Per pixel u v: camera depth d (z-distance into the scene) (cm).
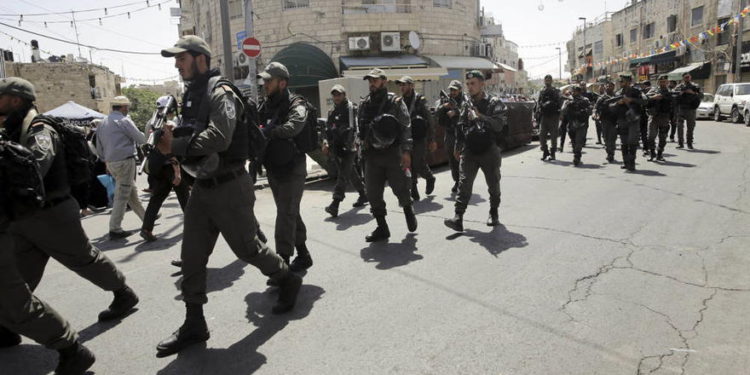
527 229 563
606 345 302
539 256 468
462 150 562
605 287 390
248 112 338
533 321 337
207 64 314
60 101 3838
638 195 715
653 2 3794
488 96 552
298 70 2264
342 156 655
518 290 390
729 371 272
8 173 254
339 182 673
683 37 3391
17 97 299
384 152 519
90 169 349
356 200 800
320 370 287
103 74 4331
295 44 2334
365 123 518
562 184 829
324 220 662
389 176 527
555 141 1130
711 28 3094
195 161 307
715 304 354
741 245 478
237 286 427
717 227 539
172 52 299
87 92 3888
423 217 648
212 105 293
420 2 2495
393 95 520
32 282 332
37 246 322
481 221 611
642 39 4019
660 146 1042
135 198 661
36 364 314
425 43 2525
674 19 3519
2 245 261
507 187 826
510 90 5250
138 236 641
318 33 2380
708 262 437
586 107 1024
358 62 2338
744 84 2177
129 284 448
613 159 1077
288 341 323
